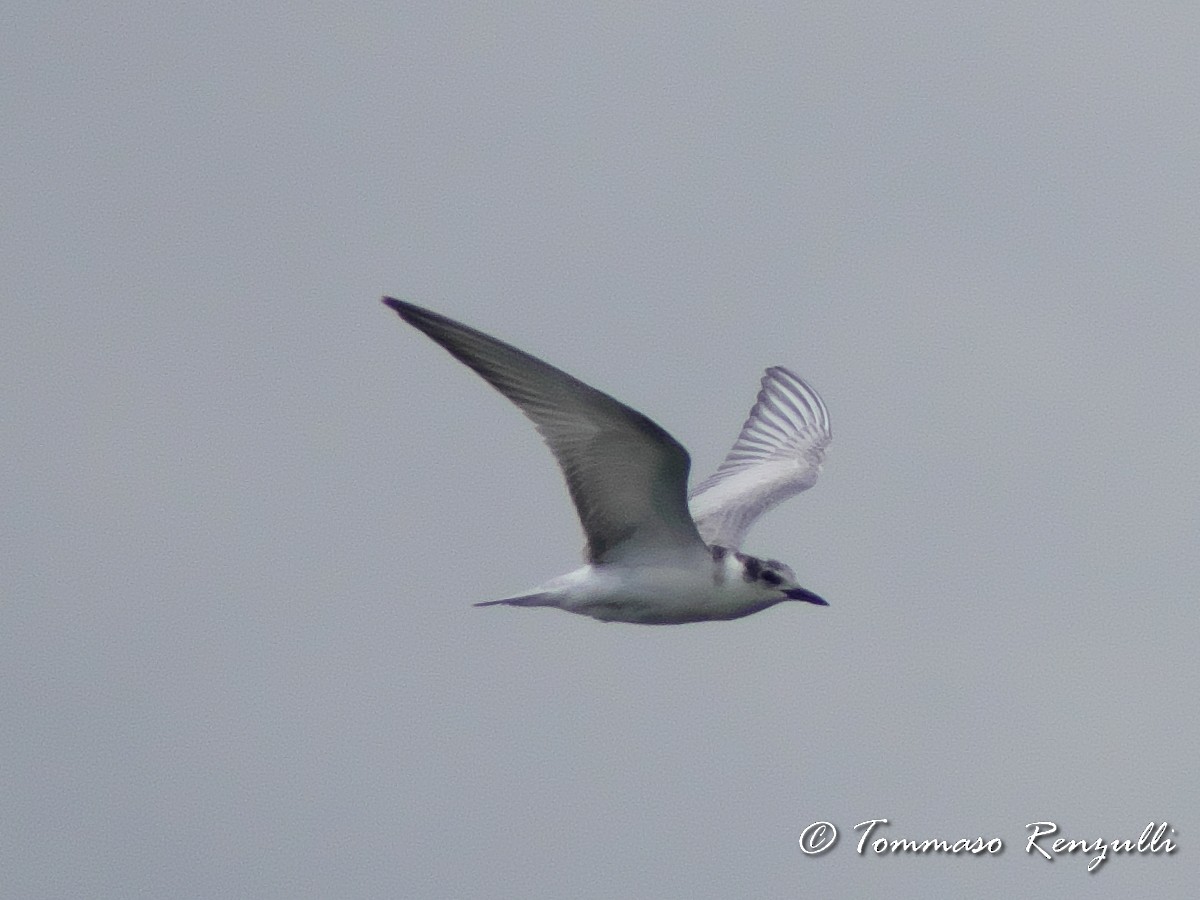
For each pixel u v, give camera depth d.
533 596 15.43
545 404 13.94
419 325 13.22
